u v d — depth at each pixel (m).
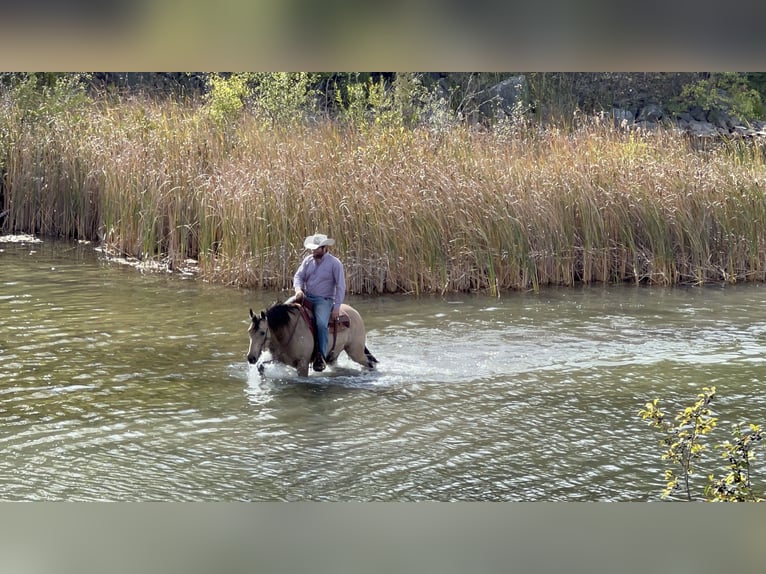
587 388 13.09
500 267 20.86
